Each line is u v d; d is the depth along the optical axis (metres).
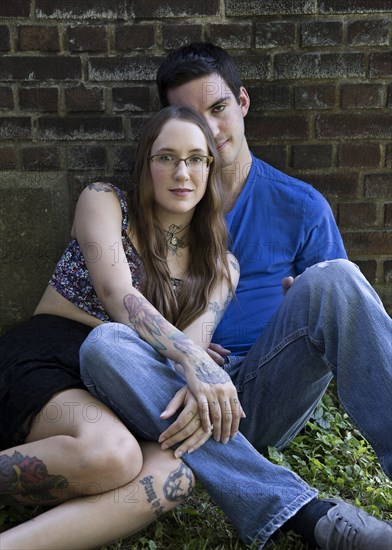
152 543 2.14
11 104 3.06
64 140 3.10
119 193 2.57
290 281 2.54
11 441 2.18
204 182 2.49
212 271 2.57
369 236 3.21
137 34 3.02
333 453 2.69
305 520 2.09
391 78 3.08
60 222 3.16
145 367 2.17
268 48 3.04
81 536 1.99
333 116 3.10
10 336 2.45
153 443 2.19
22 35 3.00
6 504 2.23
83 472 2.00
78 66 3.04
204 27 3.02
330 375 2.44
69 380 2.22
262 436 2.53
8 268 3.18
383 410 2.15
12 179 3.11
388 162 3.15
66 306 2.55
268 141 3.13
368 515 2.04
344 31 3.03
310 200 2.81
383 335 2.19
